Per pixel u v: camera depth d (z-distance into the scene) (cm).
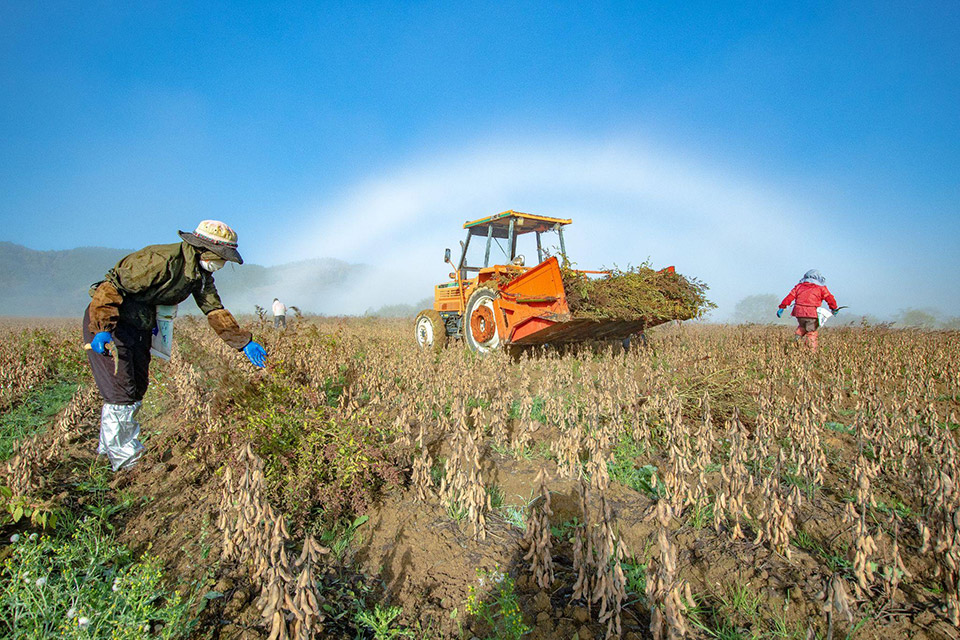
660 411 532
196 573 297
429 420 545
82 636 230
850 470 423
